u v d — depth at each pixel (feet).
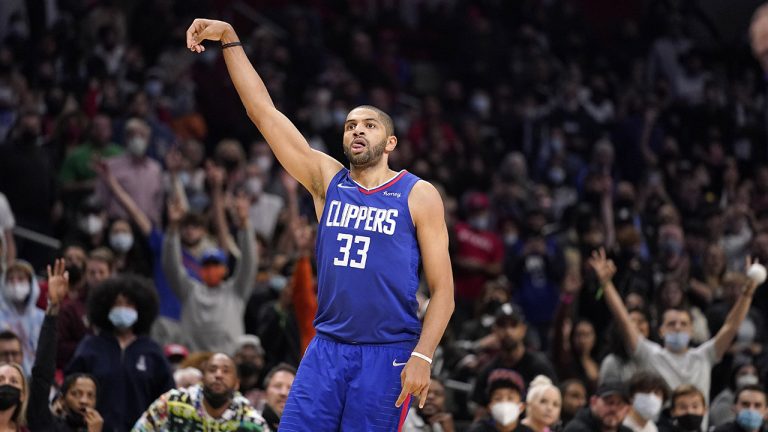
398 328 52.47
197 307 106.52
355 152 53.42
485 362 108.17
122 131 149.69
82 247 108.37
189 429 79.66
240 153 142.31
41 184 127.24
